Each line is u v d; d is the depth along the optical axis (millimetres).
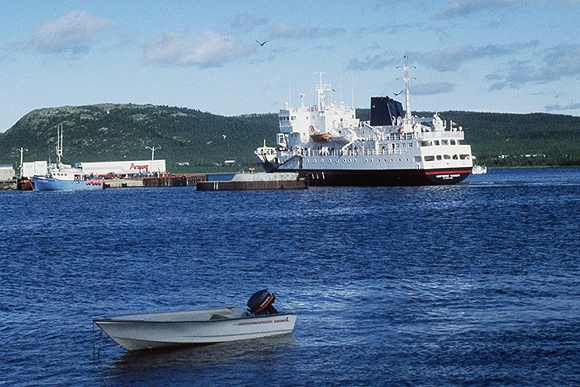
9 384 77250
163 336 86750
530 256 150250
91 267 152250
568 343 84500
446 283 121312
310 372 78688
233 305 110375
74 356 85812
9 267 156000
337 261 150125
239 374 78812
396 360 81250
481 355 81688
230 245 183375
